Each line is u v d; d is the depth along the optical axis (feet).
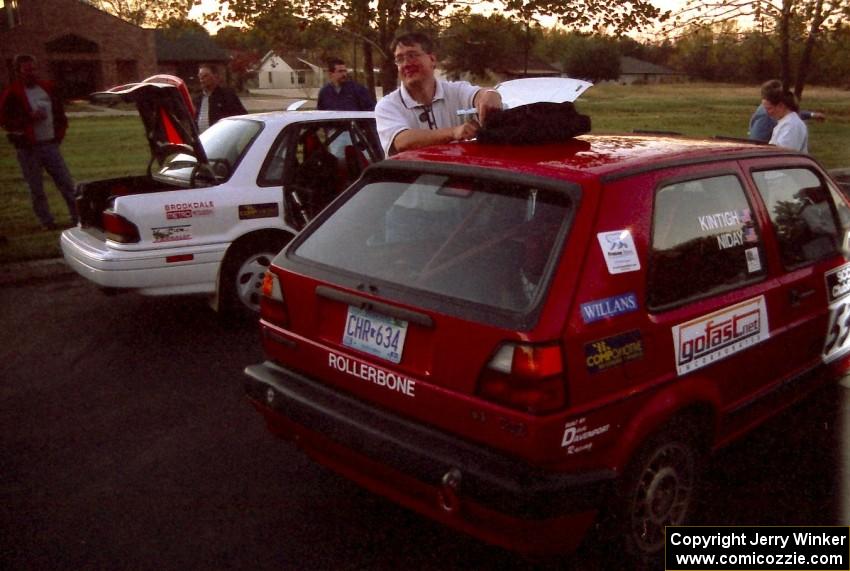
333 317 10.61
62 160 31.45
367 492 12.60
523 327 8.63
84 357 18.62
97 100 19.15
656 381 9.65
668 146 11.51
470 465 8.86
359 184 11.87
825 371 13.71
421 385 9.45
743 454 13.76
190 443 14.33
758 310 11.27
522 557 10.85
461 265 9.70
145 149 67.51
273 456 13.83
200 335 20.15
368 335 10.09
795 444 14.12
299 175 21.02
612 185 9.64
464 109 15.49
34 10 162.81
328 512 12.01
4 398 16.28
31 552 10.94
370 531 11.51
